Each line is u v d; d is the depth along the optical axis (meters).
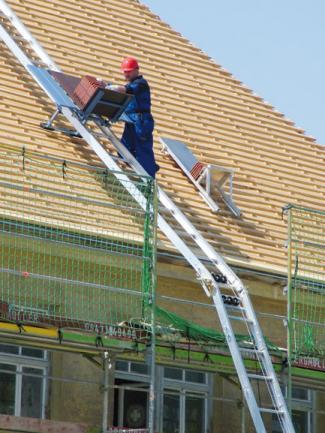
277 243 26.97
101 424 23.81
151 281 22.81
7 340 21.94
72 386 23.92
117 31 31.06
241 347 23.42
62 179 24.16
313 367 24.69
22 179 23.55
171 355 23.20
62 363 23.95
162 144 27.95
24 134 25.31
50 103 26.97
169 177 27.03
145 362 23.56
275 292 25.86
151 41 31.56
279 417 22.45
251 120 30.91
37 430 21.67
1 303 21.30
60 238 22.89
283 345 26.06
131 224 23.97
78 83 27.03
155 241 23.03
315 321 26.06
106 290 23.08
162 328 22.89
